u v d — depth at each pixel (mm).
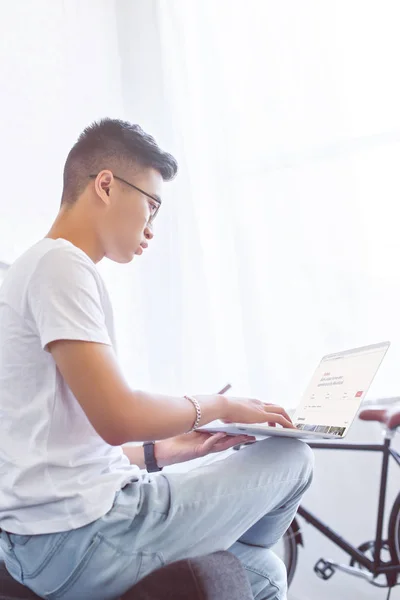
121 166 1118
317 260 2209
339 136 2229
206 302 2266
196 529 979
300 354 2186
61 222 1111
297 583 2170
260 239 2264
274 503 1082
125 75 2473
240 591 922
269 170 2287
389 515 2041
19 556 937
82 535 903
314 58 2283
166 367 2271
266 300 2232
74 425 961
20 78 2139
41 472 926
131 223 1119
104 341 930
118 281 2359
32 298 946
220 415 1045
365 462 2160
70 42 2336
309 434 1016
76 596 920
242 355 2227
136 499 950
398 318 2129
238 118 2342
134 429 908
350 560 2115
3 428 959
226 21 2395
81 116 2320
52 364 955
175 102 2391
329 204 2217
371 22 2236
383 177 2184
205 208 2328
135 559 922
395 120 2189
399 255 2145
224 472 1033
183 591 873
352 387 1157
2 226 1997
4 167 2039
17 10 2176
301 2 2311
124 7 2521
